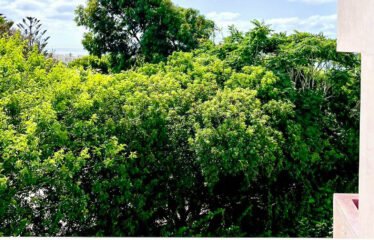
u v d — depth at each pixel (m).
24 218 3.88
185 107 4.98
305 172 5.52
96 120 4.38
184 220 5.02
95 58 11.85
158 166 4.70
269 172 4.89
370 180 1.58
